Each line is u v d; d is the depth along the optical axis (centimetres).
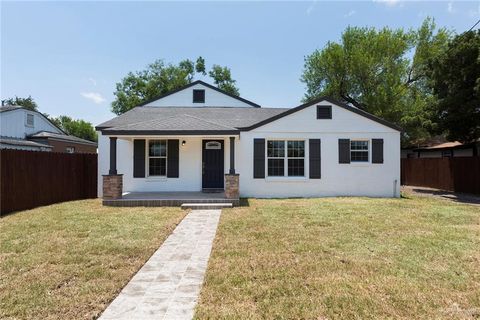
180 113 1435
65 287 366
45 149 2378
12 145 2061
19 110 2431
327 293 349
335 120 1223
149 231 639
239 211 880
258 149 1205
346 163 1224
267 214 828
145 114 1411
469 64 1336
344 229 655
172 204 977
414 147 2486
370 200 1105
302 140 1231
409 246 531
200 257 486
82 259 465
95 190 1271
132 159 1211
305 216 798
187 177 1222
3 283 375
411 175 1931
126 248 520
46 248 519
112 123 1266
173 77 3409
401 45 2353
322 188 1219
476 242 558
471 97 1362
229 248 523
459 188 1512
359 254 489
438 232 632
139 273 418
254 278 395
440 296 342
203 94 1645
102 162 1231
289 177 1218
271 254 489
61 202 1078
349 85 2538
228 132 1015
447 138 1537
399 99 2317
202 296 345
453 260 461
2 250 509
